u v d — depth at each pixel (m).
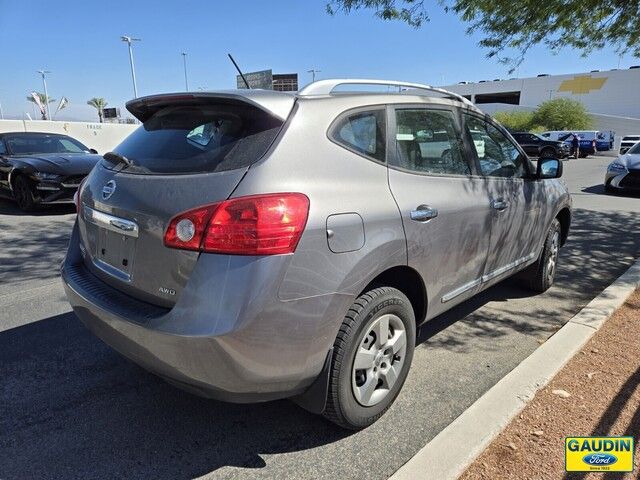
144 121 3.11
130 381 3.29
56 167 9.14
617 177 12.25
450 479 2.32
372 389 2.69
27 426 2.80
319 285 2.27
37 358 3.59
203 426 2.82
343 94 2.71
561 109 55.09
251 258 2.11
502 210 3.62
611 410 2.85
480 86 78.50
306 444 2.66
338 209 2.36
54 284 5.29
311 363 2.34
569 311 4.46
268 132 2.35
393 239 2.60
